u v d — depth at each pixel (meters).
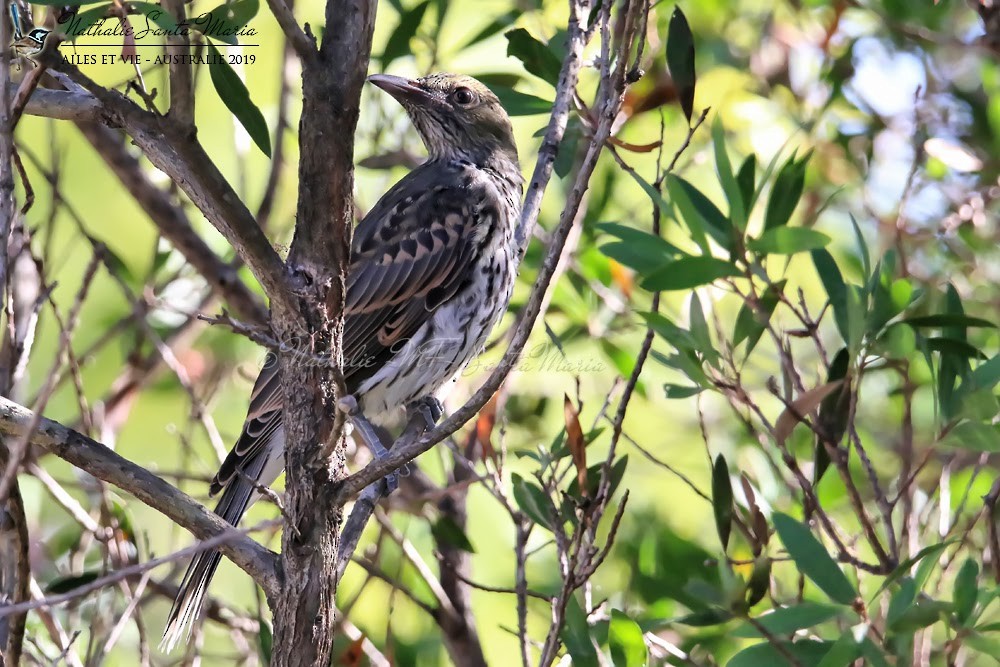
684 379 12.32
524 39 9.95
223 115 14.63
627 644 8.00
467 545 10.41
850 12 12.41
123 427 12.33
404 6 12.08
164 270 12.52
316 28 14.10
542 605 11.37
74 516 9.12
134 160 11.02
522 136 14.68
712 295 10.70
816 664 7.07
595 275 11.54
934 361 9.70
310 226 6.22
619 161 8.11
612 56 10.27
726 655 9.28
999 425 8.24
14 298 9.05
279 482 12.47
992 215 11.40
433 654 10.76
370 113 12.83
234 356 12.23
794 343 12.88
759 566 7.71
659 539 9.95
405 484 11.38
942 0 11.16
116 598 10.27
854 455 10.64
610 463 7.62
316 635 6.49
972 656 9.53
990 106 11.59
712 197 12.91
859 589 7.89
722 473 8.01
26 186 6.79
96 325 13.67
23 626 6.75
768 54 12.80
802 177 8.40
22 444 5.75
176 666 10.47
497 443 11.37
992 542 7.88
